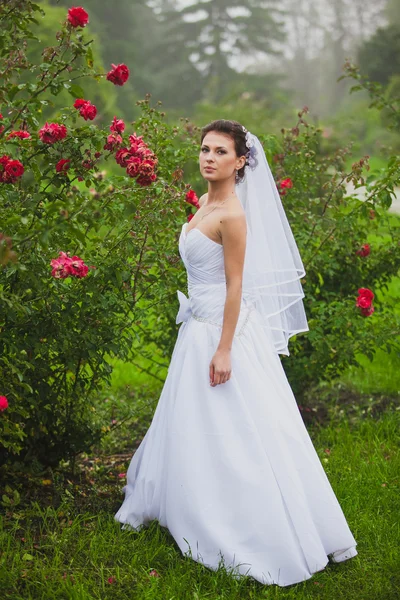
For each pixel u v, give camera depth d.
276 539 2.97
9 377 3.31
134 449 4.47
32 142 3.26
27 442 3.75
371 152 22.45
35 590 2.83
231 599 2.84
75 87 3.23
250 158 3.23
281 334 3.50
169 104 38.72
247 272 3.29
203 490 3.04
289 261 3.37
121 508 3.41
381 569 3.10
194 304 3.26
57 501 3.59
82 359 3.67
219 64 40.53
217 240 3.12
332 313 4.79
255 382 3.12
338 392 5.57
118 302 3.52
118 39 36.28
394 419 4.84
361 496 3.72
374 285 5.13
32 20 3.41
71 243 3.44
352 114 24.25
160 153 3.99
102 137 3.27
